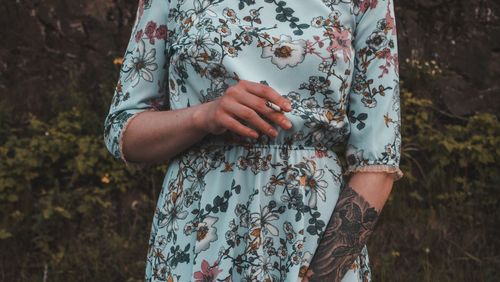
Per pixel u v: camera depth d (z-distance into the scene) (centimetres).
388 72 182
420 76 512
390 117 180
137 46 191
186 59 179
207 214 176
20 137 493
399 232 461
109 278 437
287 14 178
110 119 190
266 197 174
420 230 461
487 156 475
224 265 172
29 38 520
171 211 183
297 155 176
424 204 478
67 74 516
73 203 463
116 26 522
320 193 176
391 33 183
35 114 507
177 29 184
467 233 461
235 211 174
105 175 471
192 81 180
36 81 514
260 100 165
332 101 178
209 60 176
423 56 520
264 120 171
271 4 178
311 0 179
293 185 174
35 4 521
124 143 186
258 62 176
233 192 175
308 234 174
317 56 176
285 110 165
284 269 172
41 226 453
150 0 191
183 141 176
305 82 177
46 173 473
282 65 175
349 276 177
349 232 174
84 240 458
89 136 488
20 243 455
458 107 509
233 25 176
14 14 520
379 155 178
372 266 439
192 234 178
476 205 471
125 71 192
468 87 514
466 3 523
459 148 476
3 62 516
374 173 178
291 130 175
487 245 458
